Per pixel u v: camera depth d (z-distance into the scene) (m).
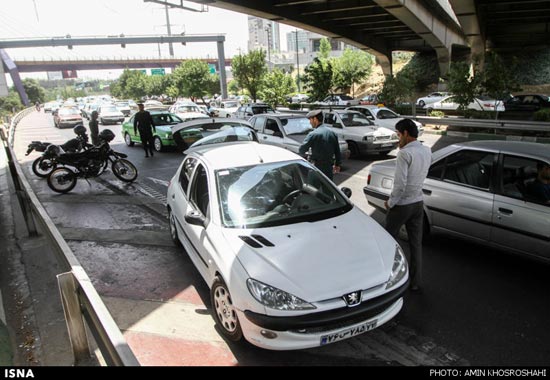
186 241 4.84
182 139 8.86
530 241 4.43
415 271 4.34
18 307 4.33
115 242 6.07
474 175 5.01
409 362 3.27
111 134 10.04
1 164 14.20
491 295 4.27
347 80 30.70
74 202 8.50
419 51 47.06
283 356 3.37
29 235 6.41
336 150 6.00
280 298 3.02
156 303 4.29
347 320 3.06
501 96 17.47
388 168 5.95
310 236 3.58
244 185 4.19
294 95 51.03
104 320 2.19
